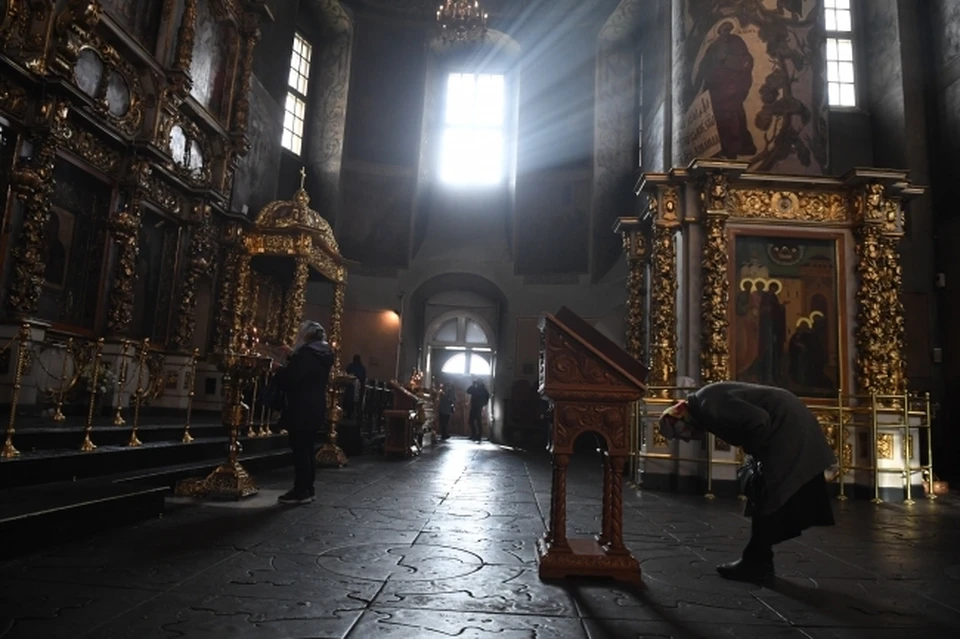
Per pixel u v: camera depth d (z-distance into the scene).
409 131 21.45
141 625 2.51
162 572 3.32
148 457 6.61
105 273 10.27
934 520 6.79
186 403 12.01
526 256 20.80
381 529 4.77
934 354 14.38
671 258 10.05
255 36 14.56
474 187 22.38
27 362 8.06
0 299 8.09
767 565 3.77
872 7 17.25
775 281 9.62
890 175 9.33
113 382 9.68
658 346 9.94
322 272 14.47
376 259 20.91
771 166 11.53
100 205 10.30
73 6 8.68
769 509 3.67
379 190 21.02
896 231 9.52
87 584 3.05
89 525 4.17
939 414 14.15
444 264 21.27
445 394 19.84
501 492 7.34
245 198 15.27
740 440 3.91
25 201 8.44
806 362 9.46
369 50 21.55
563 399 3.87
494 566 3.79
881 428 9.05
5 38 8.09
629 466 10.90
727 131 11.71
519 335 20.38
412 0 21.73
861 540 5.35
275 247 13.45
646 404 9.52
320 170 20.48
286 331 13.07
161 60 11.38
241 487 5.98
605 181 19.98
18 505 3.92
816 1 12.16
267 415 10.55
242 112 14.22
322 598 2.98
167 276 12.25
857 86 17.33
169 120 11.55
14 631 2.38
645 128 18.12
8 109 8.22
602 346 3.99
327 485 7.26
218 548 3.93
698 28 12.34
